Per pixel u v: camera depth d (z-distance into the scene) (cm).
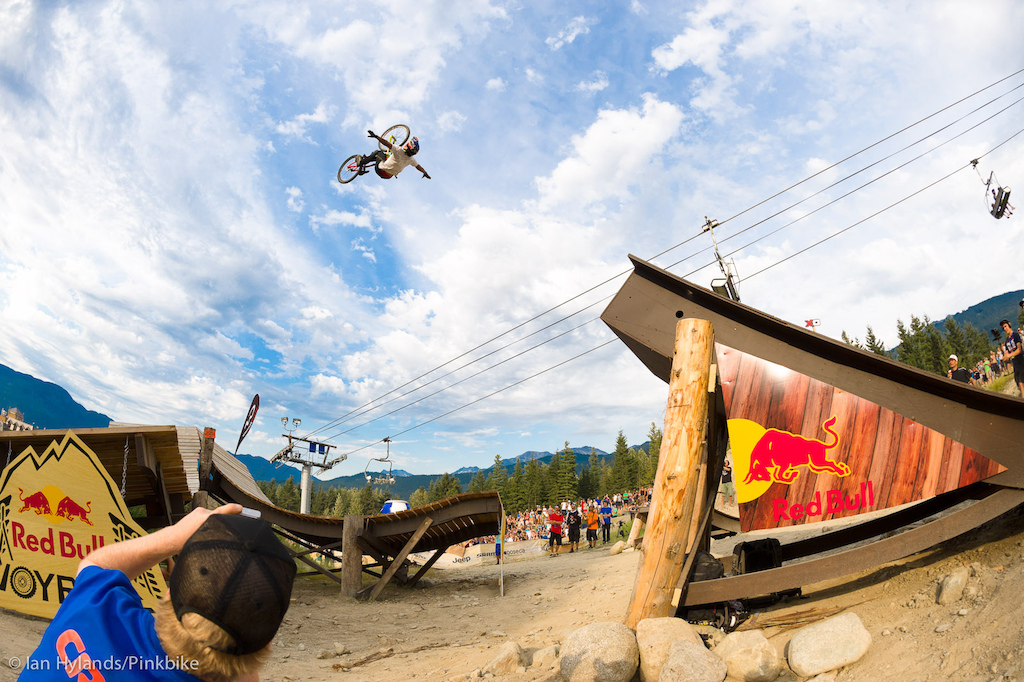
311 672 700
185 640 115
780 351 676
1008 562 525
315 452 4162
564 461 10231
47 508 759
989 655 411
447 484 13225
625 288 763
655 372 839
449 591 1427
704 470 705
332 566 1959
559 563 1784
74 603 128
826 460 627
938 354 8588
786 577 613
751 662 482
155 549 144
